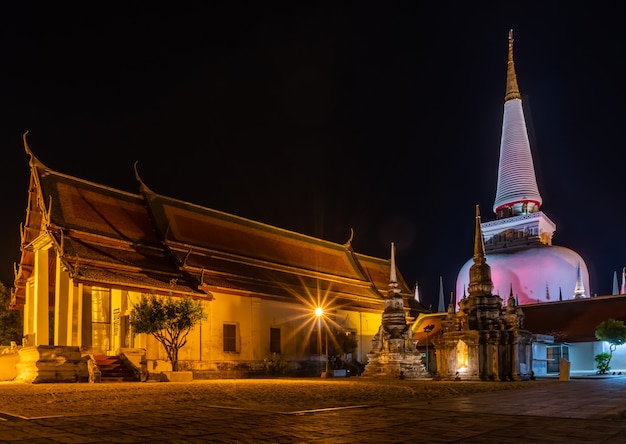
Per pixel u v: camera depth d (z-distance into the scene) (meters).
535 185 82.38
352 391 19.28
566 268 73.69
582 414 11.21
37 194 36.59
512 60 86.44
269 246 49.88
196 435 8.46
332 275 54.06
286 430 8.95
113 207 39.31
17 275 43.88
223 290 39.19
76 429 9.15
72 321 33.28
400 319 35.62
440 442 7.73
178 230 41.56
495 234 82.25
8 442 7.86
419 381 29.98
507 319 32.69
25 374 29.58
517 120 83.69
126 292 35.88
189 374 30.47
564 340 47.47
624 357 45.16
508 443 7.64
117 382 28.09
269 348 42.22
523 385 24.36
